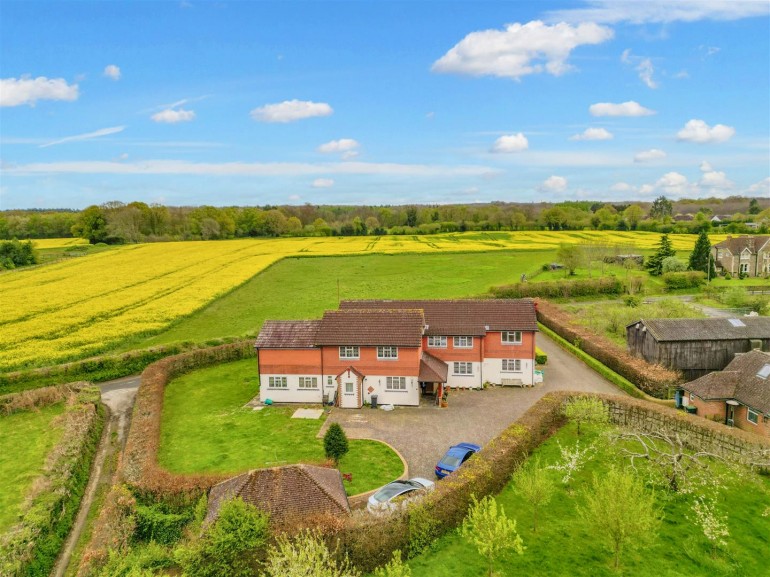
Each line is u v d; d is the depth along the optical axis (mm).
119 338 59531
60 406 43844
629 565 21828
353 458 33688
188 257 125062
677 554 22547
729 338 46094
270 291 88875
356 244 154875
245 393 47312
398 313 45844
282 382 44875
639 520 20219
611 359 49812
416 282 96250
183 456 34531
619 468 29797
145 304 75750
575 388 46875
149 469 30031
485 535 20828
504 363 47906
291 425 39688
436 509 24031
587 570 21578
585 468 30453
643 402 36438
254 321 69062
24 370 49906
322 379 44406
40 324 64750
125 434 39906
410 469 32188
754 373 37156
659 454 29516
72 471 32438
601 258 104688
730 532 24062
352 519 22781
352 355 43969
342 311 47062
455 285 92938
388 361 43500
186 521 26047
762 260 108062
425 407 43062
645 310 65125
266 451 35031
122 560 22297
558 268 109125
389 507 23875
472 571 21766
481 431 37750
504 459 28922
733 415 37156
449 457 31094
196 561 20766
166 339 61250
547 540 23641
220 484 26297
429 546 23516
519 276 100938
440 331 47375
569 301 86500
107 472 34531
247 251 136000
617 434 30062
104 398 47188
